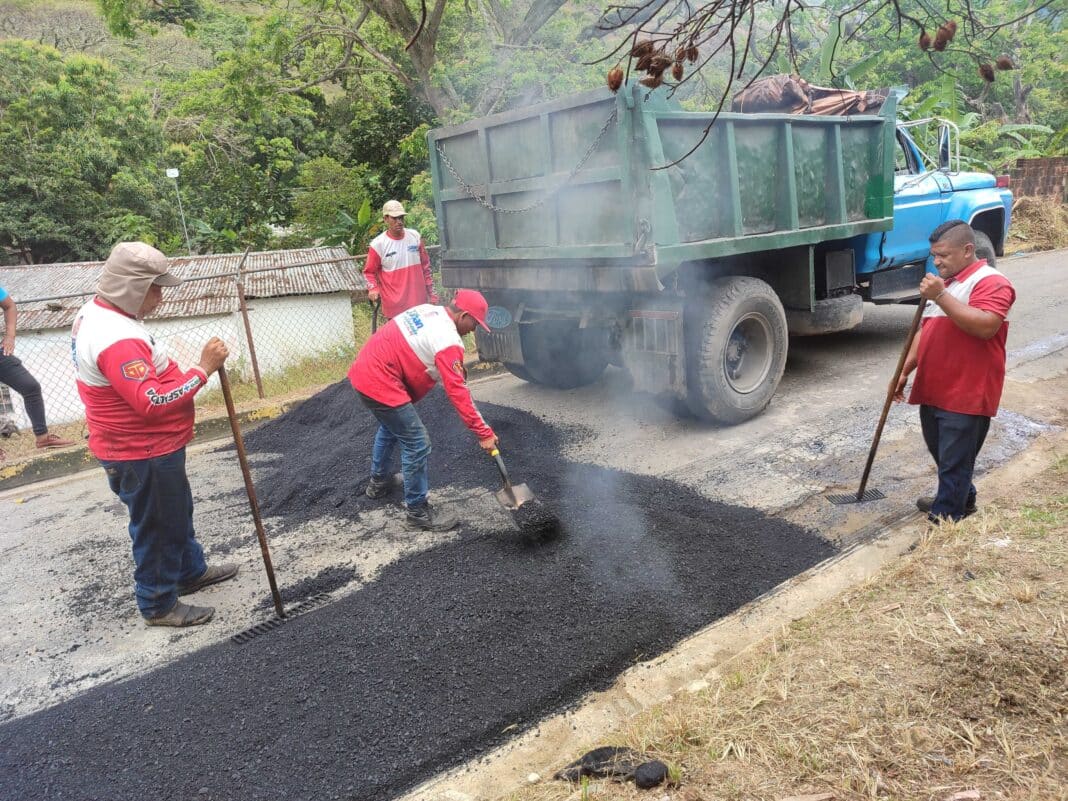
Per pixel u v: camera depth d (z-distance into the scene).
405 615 3.13
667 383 4.87
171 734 2.58
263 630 3.22
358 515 4.34
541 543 3.70
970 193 7.31
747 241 4.77
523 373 6.28
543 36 13.27
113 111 21.41
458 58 12.54
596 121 4.34
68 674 3.09
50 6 50.44
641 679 2.71
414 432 3.88
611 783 2.08
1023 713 2.08
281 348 9.17
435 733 2.49
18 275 9.87
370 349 3.81
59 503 5.13
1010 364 6.28
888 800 1.84
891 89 5.70
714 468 4.60
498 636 2.95
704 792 1.96
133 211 19.95
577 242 4.70
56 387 7.94
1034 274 10.54
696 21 1.69
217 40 28.06
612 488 4.32
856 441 4.88
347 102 26.94
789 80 5.22
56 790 2.38
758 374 5.28
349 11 13.16
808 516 3.89
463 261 5.74
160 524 3.17
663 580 3.30
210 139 22.33
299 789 2.30
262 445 5.86
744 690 2.41
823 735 2.10
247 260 10.79
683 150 4.37
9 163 19.22
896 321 8.42
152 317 8.41
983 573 2.84
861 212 5.77
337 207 15.02
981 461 4.39
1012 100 19.98
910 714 2.13
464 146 5.41
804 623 2.84
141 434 3.01
